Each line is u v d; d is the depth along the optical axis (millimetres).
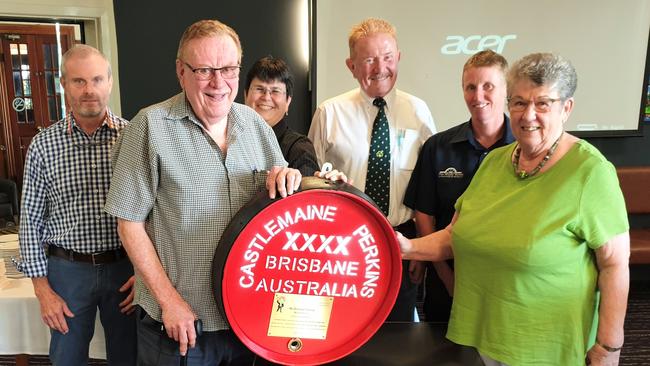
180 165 1216
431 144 1851
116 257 1740
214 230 1237
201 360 1301
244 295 1044
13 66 5797
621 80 3619
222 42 1162
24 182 1684
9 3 3705
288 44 3508
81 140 1691
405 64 3512
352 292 1091
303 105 3605
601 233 1160
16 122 5938
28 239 1684
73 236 1693
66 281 1717
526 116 1192
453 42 3496
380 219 1048
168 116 1217
